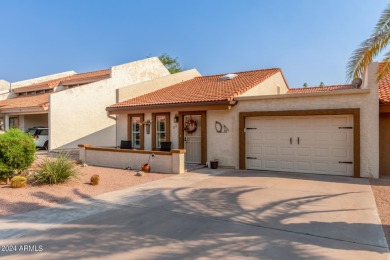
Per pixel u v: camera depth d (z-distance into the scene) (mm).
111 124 22234
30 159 10195
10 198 7926
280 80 20109
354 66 7930
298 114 11555
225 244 4914
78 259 4434
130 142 17250
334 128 11156
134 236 5320
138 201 7832
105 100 21969
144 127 16812
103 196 8422
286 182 9883
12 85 29891
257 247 4777
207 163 13625
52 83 25750
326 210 6711
